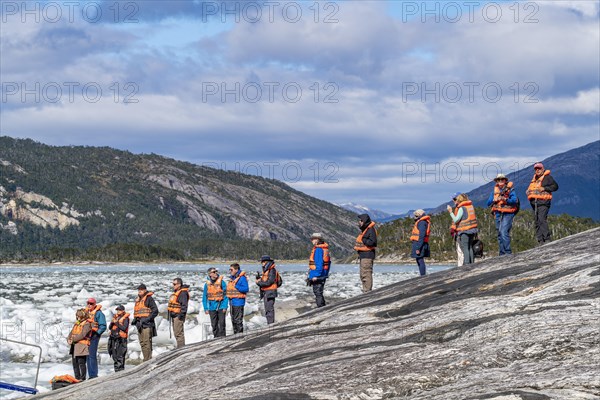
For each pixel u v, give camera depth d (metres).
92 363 22.89
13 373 28.73
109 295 81.00
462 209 20.64
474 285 12.67
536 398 6.69
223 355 13.09
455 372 8.22
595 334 8.16
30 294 86.19
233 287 25.84
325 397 8.23
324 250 23.94
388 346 10.10
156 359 15.45
